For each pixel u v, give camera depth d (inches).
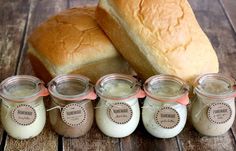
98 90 28.7
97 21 34.5
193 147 29.4
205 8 48.3
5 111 28.9
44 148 29.1
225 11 47.8
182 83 29.2
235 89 29.1
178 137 30.3
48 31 33.9
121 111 28.8
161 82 29.5
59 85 29.3
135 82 29.4
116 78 29.8
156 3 31.7
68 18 34.9
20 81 29.3
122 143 29.7
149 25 31.2
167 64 31.0
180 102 28.1
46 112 31.6
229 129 31.0
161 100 28.1
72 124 29.0
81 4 48.8
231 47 40.8
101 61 33.9
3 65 37.7
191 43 31.6
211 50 32.8
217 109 29.0
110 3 32.8
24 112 28.5
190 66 31.3
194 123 30.3
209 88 29.6
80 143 29.6
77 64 32.8
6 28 43.6
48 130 30.6
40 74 34.9
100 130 30.4
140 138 30.1
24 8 47.6
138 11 31.5
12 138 29.8
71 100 28.3
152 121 29.2
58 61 32.2
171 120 28.9
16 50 40.0
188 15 32.5
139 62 32.4
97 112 29.6
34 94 28.3
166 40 31.1
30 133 29.2
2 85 28.7
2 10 47.0
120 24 32.4
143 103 30.0
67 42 32.9
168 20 31.5
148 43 31.2
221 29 44.1
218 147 29.5
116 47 33.8
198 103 29.7
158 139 30.1
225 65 37.7
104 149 29.1
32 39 34.6
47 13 46.6
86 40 33.4
